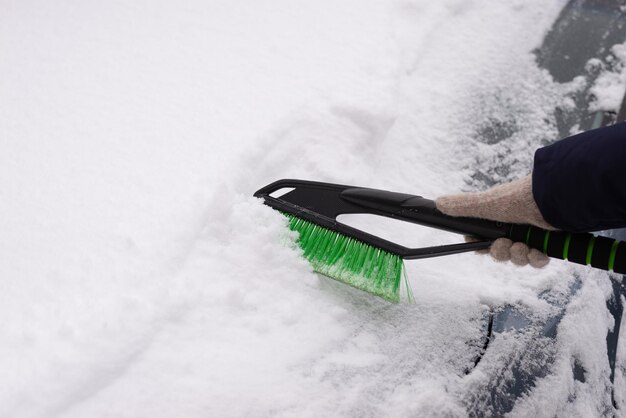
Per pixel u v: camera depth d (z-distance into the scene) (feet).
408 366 3.53
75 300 3.46
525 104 4.72
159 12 5.22
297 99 4.60
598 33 5.04
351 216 4.34
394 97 4.66
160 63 4.83
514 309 3.93
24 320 3.38
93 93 4.59
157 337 3.44
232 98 4.59
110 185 4.03
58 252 3.68
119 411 3.15
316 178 4.40
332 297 3.98
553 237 3.36
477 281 4.12
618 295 4.24
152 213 3.88
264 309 3.74
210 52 4.92
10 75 4.65
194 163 4.18
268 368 3.39
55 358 3.21
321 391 3.32
